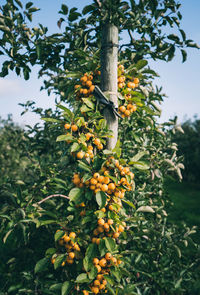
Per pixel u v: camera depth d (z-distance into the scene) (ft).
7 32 7.64
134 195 9.36
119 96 6.95
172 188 54.29
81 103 7.46
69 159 9.52
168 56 8.54
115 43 6.89
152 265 9.77
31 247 9.57
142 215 9.55
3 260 10.04
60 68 9.20
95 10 7.57
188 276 10.85
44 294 8.62
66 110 6.31
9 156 16.83
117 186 6.47
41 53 8.08
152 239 8.86
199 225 25.73
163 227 10.05
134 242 9.52
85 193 6.38
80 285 6.79
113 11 6.91
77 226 7.06
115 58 6.91
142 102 7.67
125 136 9.47
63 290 6.60
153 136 10.61
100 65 7.11
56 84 11.03
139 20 8.24
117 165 6.51
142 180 10.16
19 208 7.19
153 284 10.14
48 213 7.08
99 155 6.82
